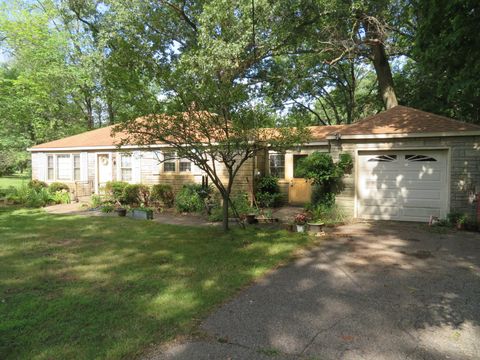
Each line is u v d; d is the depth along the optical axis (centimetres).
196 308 380
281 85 1864
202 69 865
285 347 301
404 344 308
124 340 308
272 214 1087
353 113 2511
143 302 397
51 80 2058
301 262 571
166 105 721
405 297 418
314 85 2373
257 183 1317
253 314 368
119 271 520
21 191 1511
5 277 493
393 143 968
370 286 457
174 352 291
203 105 734
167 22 1750
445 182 930
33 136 2434
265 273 512
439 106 1570
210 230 852
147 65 714
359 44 1543
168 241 728
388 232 816
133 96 713
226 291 434
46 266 547
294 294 428
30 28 1947
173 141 775
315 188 1090
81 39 2258
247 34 1333
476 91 689
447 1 673
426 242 712
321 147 1343
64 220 1012
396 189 981
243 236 775
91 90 2158
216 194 1304
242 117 752
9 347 296
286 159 1435
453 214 884
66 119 2589
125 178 1539
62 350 292
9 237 771
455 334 326
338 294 428
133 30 1249
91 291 435
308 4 1405
